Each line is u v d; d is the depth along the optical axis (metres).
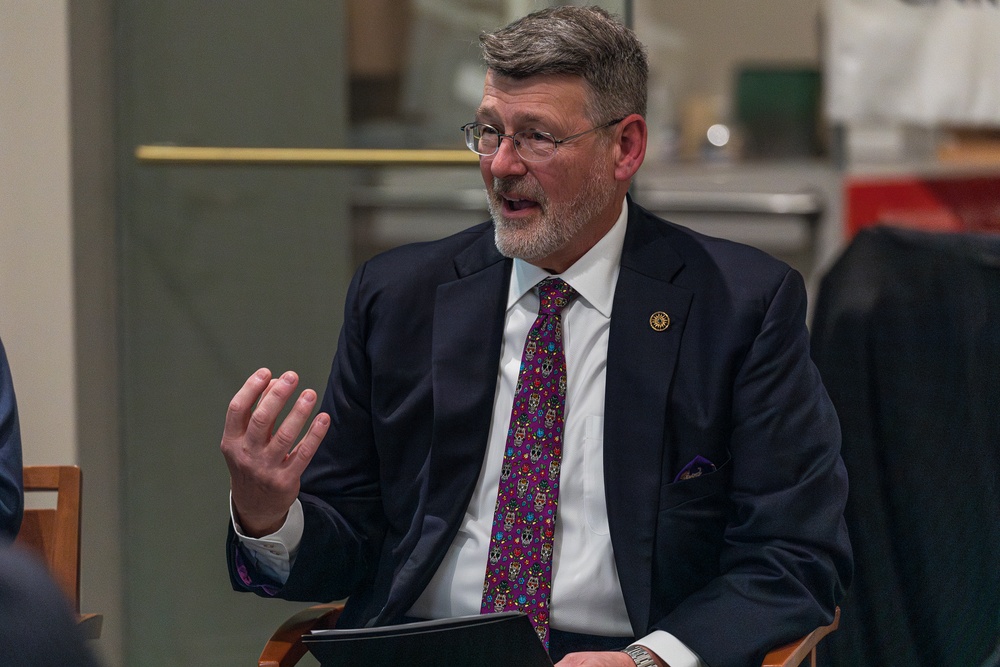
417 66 10.30
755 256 6.53
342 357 6.78
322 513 6.46
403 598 6.29
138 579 10.17
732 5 25.08
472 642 5.32
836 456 6.32
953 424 7.67
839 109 11.01
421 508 6.41
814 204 14.40
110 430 9.97
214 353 10.22
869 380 7.76
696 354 6.34
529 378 6.39
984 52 10.75
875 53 10.84
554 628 6.25
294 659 6.45
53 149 9.41
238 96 10.07
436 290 6.64
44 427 9.54
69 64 9.38
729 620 5.86
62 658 2.19
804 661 6.57
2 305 9.49
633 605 6.09
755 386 6.21
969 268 7.83
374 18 10.20
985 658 7.54
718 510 6.34
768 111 19.70
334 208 10.30
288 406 10.28
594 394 6.39
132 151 10.03
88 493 9.66
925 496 7.65
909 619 7.66
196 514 10.21
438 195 10.52
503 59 6.12
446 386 6.40
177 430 10.20
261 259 10.23
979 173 14.38
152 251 10.09
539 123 6.06
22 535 7.42
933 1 10.75
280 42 10.08
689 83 25.27
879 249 8.04
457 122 10.38
